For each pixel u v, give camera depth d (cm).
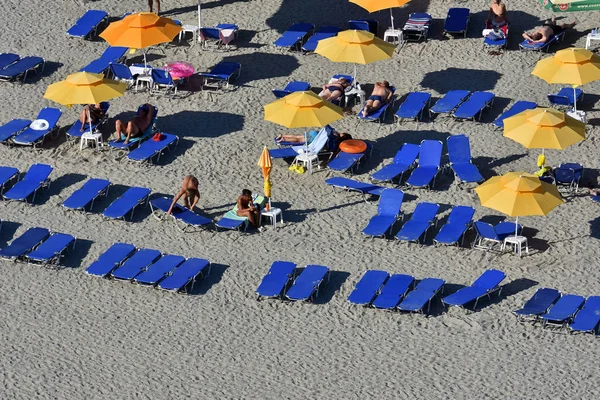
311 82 12750
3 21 13900
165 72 12412
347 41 12081
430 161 11300
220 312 9781
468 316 9606
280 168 11550
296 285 9844
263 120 12225
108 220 10900
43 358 9331
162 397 8925
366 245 10506
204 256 10431
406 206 10962
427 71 12862
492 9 13188
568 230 10569
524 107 12012
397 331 9500
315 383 9012
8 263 10369
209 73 12550
